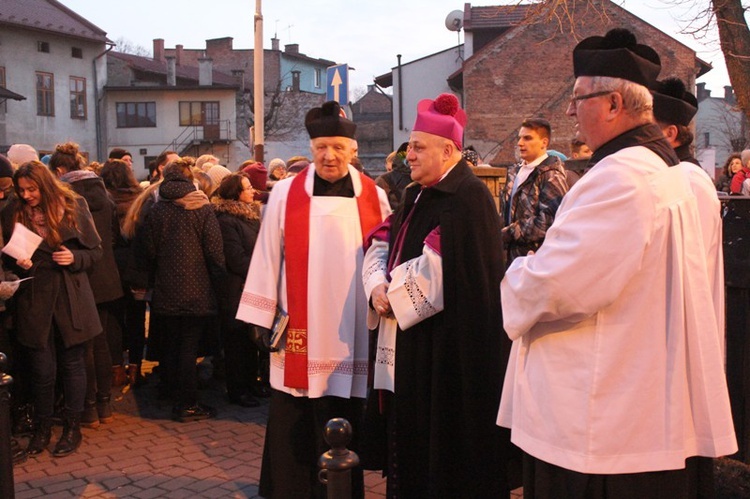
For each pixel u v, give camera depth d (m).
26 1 37.19
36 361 4.84
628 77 2.21
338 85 9.91
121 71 43.38
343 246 3.71
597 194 2.13
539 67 29.05
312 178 3.79
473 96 29.36
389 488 3.33
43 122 36.78
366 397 3.76
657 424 2.13
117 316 6.41
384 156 36.66
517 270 2.29
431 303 3.10
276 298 3.75
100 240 5.09
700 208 2.46
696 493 2.34
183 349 5.59
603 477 2.14
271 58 55.97
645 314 2.14
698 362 2.16
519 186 5.35
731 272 3.83
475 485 3.09
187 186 5.46
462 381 3.09
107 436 5.29
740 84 7.58
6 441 3.35
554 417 2.20
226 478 4.53
